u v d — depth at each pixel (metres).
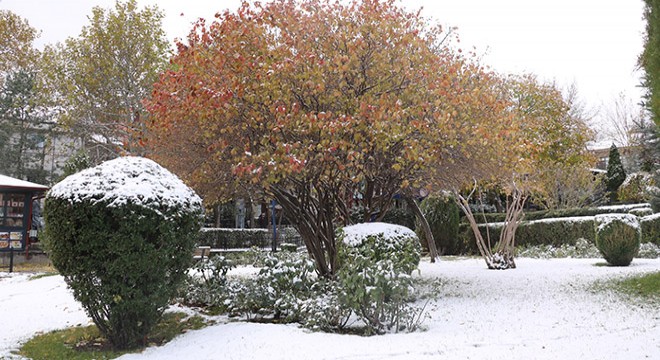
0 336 7.22
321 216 10.70
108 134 25.69
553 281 10.76
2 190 18.55
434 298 8.88
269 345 5.95
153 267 6.12
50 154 33.09
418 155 8.93
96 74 24.06
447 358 5.32
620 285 9.77
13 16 31.69
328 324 7.00
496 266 13.90
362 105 8.34
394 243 8.84
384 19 9.59
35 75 31.84
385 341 6.05
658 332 6.28
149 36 24.56
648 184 22.17
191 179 9.87
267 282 8.09
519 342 5.97
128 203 5.98
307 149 8.47
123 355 5.96
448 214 20.89
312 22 9.77
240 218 34.25
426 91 9.47
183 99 9.45
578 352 5.52
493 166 10.38
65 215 5.98
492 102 9.89
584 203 29.88
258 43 9.07
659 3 8.37
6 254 18.38
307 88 8.84
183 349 6.09
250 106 8.91
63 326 7.81
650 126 16.92
